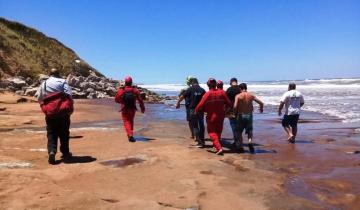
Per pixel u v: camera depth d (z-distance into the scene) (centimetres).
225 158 855
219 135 928
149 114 1952
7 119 1493
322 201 574
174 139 1119
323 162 832
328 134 1248
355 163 823
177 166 750
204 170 729
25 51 3988
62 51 4656
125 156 823
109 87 3834
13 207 495
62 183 627
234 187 624
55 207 502
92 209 503
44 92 775
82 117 1662
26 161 777
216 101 920
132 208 509
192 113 1003
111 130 1259
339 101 2786
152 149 904
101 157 833
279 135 1231
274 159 862
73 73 4453
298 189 632
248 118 945
